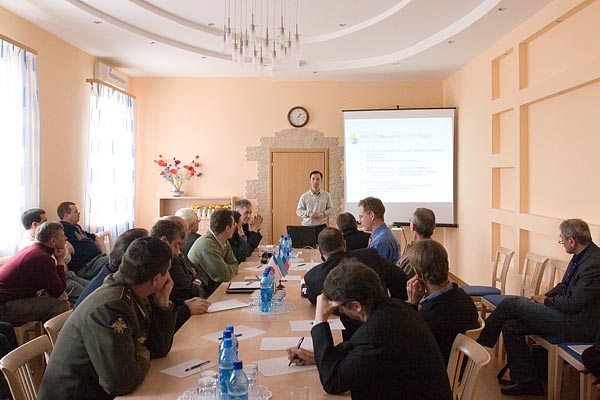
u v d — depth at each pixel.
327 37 6.08
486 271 6.08
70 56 5.98
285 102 8.00
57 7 4.73
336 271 1.86
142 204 7.99
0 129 4.50
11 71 4.63
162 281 2.03
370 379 1.69
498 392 3.50
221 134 7.98
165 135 7.96
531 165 4.96
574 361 2.93
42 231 4.02
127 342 1.81
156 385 1.81
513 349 3.46
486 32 5.27
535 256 4.38
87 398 1.82
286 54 4.84
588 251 3.35
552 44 4.53
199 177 8.00
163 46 6.09
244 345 2.22
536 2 4.34
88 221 6.30
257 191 8.02
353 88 8.00
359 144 7.71
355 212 7.71
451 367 2.13
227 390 1.65
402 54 6.54
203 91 7.96
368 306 1.81
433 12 5.00
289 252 4.76
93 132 6.37
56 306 3.96
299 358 1.99
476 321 2.46
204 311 2.78
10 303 3.86
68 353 1.83
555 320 3.24
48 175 5.51
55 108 5.63
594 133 3.86
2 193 4.56
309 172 8.02
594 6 3.83
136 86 7.93
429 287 2.46
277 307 2.88
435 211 7.49
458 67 7.06
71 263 5.11
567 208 4.27
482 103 6.21
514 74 5.17
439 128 7.45
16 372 1.81
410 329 1.74
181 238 3.13
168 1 4.97
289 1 4.92
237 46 4.70
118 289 1.93
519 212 5.05
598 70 3.66
